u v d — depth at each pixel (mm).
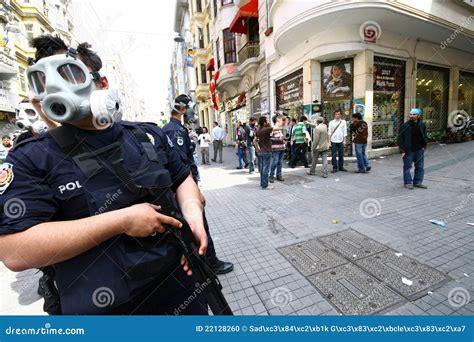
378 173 6352
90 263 868
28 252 745
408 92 8992
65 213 869
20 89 18547
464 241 2748
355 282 2213
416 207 3848
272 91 10930
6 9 17047
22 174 793
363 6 6375
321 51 7871
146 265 891
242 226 3695
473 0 8617
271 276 2404
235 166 9773
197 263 1061
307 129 8219
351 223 3457
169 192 1032
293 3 7312
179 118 2609
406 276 2232
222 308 1119
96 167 882
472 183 4824
